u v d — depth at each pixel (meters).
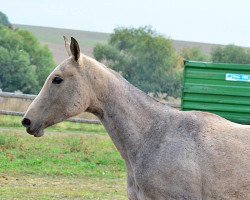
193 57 56.53
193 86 15.70
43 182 13.95
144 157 7.60
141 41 50.09
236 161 7.41
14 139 18.48
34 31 129.00
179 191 7.42
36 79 43.00
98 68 7.79
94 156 16.94
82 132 22.45
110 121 7.81
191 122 7.65
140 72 48.97
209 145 7.48
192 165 7.42
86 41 118.12
